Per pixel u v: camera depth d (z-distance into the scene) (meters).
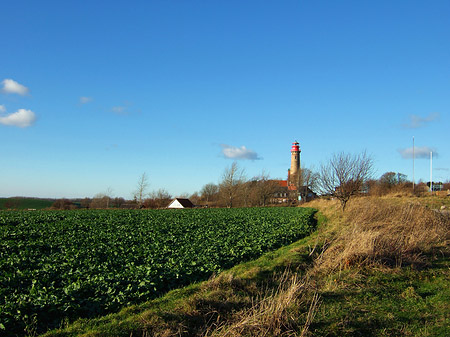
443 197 45.50
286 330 7.73
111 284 10.49
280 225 29.39
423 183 73.62
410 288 10.94
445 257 15.46
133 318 8.16
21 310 8.34
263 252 17.56
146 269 12.21
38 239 20.55
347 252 13.49
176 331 7.55
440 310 9.24
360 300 9.97
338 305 9.44
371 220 23.05
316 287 10.83
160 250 16.78
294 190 98.88
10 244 18.05
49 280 11.30
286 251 17.09
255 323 7.53
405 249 14.98
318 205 59.22
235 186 91.25
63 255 15.47
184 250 16.75
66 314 8.60
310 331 7.81
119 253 16.17
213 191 122.12
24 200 102.44
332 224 27.25
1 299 9.28
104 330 7.46
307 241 20.25
